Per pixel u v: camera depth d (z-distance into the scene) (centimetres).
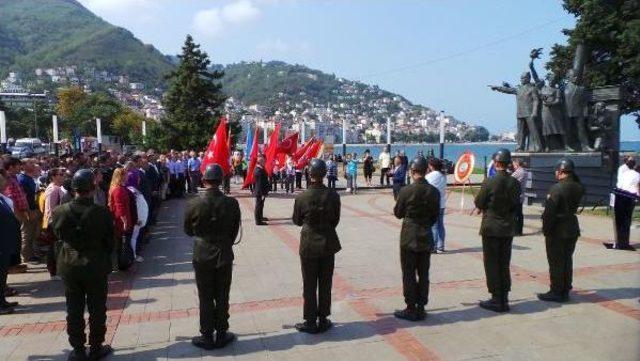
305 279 609
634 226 1320
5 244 700
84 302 552
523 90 1944
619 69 2403
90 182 547
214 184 582
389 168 2703
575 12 2598
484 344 572
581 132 1923
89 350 556
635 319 643
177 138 3962
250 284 827
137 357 556
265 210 1764
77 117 7944
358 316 670
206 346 571
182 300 755
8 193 862
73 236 532
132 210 917
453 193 2259
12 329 646
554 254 709
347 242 1164
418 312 650
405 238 643
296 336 606
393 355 548
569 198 701
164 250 1114
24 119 7669
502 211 669
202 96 4025
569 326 621
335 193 623
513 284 801
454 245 1107
